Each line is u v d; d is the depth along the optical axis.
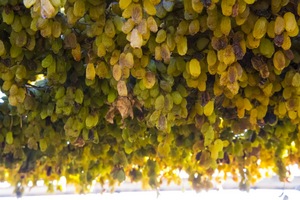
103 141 1.35
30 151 1.47
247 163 1.52
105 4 0.82
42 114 1.10
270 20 0.84
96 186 2.47
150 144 1.39
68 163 1.56
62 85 1.01
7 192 2.63
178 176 1.70
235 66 0.84
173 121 1.02
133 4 0.76
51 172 1.61
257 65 0.88
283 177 1.54
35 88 1.09
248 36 0.84
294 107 0.95
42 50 0.94
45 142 1.21
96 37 0.86
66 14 0.81
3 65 0.92
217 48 0.83
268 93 0.96
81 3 0.80
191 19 0.84
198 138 1.22
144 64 0.87
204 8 0.84
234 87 0.84
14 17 0.87
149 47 0.86
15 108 1.20
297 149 1.42
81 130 1.10
